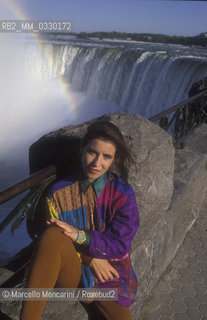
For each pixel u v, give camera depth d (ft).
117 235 4.31
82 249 4.17
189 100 14.11
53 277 3.78
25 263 5.48
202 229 10.52
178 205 8.43
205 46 200.95
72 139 5.60
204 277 8.24
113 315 4.27
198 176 10.50
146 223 6.45
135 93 63.10
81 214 4.48
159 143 6.48
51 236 3.88
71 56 79.00
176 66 54.60
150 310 7.04
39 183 4.79
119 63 66.03
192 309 7.16
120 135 4.24
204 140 15.17
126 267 4.60
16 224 4.70
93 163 4.19
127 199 4.43
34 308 3.65
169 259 8.41
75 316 4.80
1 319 4.59
